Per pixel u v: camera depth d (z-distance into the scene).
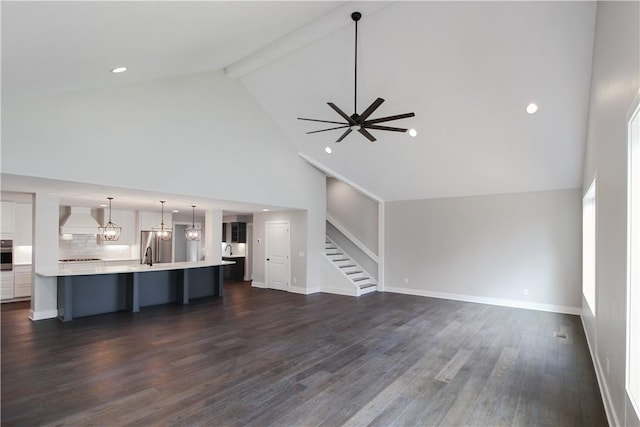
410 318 6.03
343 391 3.25
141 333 5.05
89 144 4.62
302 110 6.55
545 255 6.71
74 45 2.46
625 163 2.28
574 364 3.94
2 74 2.74
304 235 8.64
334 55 5.12
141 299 6.96
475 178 6.90
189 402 3.01
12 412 2.81
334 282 8.65
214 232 8.31
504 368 3.82
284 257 9.06
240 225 11.16
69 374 3.56
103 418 2.73
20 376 3.50
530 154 5.81
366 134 4.65
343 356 4.15
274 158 7.48
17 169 4.02
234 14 2.87
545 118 5.00
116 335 4.93
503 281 7.15
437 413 2.88
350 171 8.02
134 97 5.09
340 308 6.82
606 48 2.99
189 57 4.05
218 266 8.10
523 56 4.29
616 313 2.60
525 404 3.04
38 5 1.71
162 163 5.43
